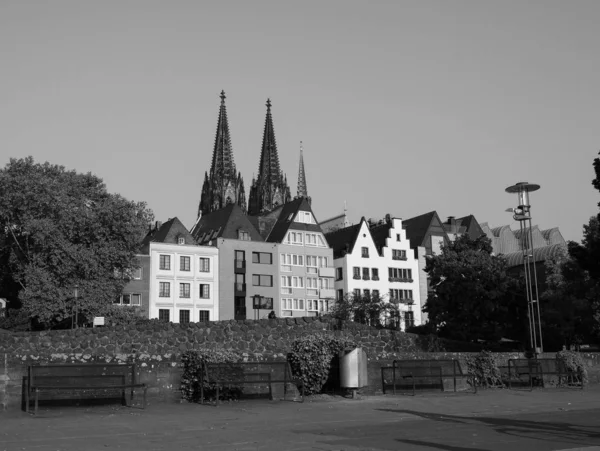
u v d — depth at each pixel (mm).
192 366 23453
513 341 60344
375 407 22312
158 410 21094
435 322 57000
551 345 61375
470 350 45500
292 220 110438
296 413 20391
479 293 54750
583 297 58625
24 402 20984
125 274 76375
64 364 21344
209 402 23172
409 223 121875
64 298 69000
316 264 110125
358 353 25344
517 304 55938
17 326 68688
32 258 74562
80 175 78250
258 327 35344
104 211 72438
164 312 97562
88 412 20516
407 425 17438
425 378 28609
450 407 22516
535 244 112375
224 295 102375
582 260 41438
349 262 108875
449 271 56188
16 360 21156
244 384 24234
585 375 32406
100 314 71000
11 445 13867
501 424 17578
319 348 26078
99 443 14195
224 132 198375
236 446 13727
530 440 14391
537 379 31734
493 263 56031
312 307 108562
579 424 17500
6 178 72750
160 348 33062
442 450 12969
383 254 111562
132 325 32781
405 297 111438
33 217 72625
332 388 26438
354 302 92812
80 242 73750
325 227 156250
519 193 41719
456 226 121250
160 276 98062
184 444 14062
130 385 21359
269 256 107062
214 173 196125
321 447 13453
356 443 14023
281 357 26141
